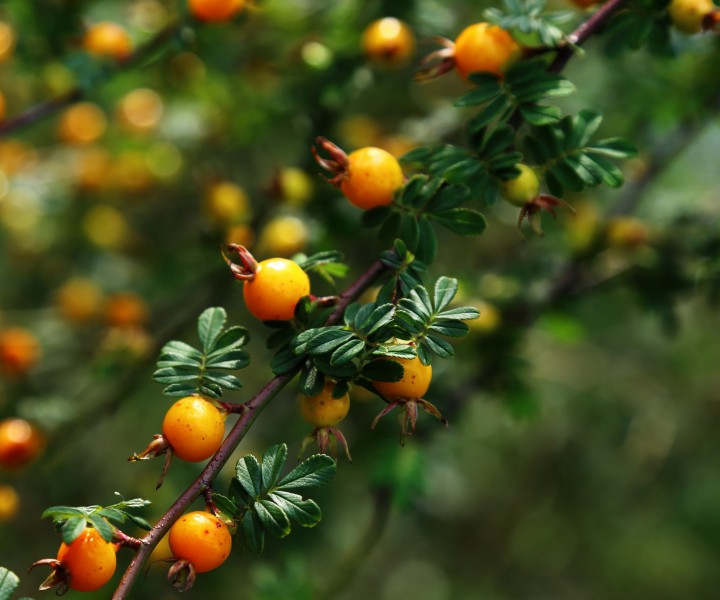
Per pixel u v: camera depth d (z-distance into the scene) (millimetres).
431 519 1210
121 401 746
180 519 509
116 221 1045
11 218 1028
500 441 1228
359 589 1411
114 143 985
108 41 651
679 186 1023
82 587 505
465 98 548
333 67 685
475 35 552
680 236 752
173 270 957
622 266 753
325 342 513
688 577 1385
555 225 817
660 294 745
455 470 1036
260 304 524
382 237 543
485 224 540
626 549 1383
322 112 707
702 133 876
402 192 540
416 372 517
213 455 515
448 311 518
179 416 511
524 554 1369
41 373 920
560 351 1061
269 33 781
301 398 523
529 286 763
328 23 715
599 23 556
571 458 1235
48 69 760
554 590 1415
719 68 739
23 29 699
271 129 843
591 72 874
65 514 501
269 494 515
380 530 708
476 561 1375
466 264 945
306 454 841
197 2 627
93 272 1049
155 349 759
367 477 742
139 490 843
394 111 939
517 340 731
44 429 708
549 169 547
